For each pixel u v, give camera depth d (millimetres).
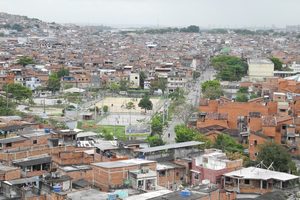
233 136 171500
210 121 180375
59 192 89625
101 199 87000
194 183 111812
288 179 106250
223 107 187625
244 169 113438
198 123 181250
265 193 101562
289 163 126875
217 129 177500
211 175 108875
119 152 125688
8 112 195625
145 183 99000
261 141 152250
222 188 104250
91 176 103188
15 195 91062
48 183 94250
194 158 114875
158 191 92312
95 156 121812
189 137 154875
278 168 124625
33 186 96062
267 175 108250
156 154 123125
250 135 153875
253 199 96812
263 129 162750
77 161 114062
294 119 174250
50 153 121438
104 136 167375
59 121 195000
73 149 125938
